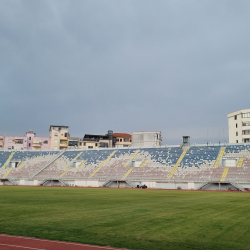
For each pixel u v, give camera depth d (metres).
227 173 71.25
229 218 21.83
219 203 33.62
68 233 16.19
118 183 78.75
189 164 79.50
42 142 126.12
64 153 103.88
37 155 104.31
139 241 14.62
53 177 85.56
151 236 15.70
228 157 78.31
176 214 23.77
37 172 90.38
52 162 97.38
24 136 125.31
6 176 90.38
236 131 101.00
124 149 98.50
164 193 52.69
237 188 65.50
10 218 21.27
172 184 73.00
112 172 84.06
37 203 32.22
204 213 24.53
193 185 70.44
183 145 90.12
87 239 14.88
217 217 22.30
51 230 16.94
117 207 28.67
